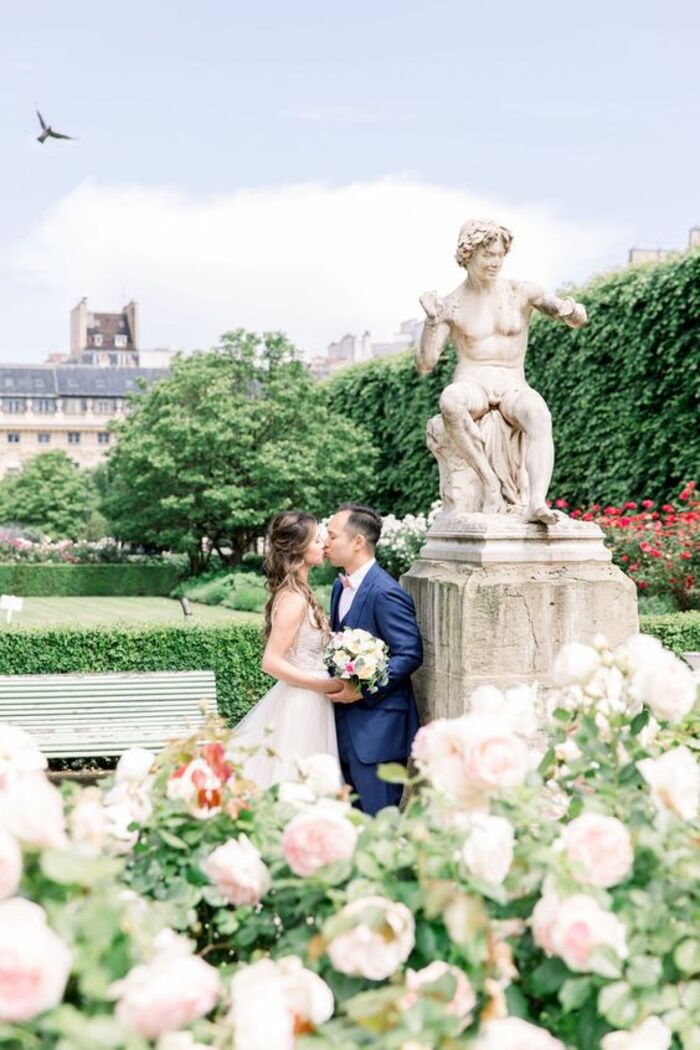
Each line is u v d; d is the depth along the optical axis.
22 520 64.62
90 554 36.06
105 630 8.54
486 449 5.21
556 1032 2.07
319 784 2.54
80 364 108.00
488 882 2.00
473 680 4.58
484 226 5.20
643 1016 1.92
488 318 5.29
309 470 26.11
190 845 2.39
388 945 1.93
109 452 29.83
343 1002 1.98
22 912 1.61
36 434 97.38
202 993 1.69
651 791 2.29
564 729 2.62
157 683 7.50
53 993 1.55
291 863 2.10
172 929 2.24
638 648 2.47
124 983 1.68
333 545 4.80
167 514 28.59
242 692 8.65
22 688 7.33
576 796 2.45
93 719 7.35
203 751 2.47
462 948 1.88
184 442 27.45
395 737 4.64
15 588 32.91
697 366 13.98
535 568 4.73
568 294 16.44
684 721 2.72
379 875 2.05
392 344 82.38
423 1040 1.72
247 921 2.22
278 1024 1.70
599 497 15.77
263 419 27.42
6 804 1.79
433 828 2.14
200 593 25.83
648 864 2.16
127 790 2.46
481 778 2.12
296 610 4.66
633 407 15.07
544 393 16.73
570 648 2.56
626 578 4.77
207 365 28.28
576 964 1.92
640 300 14.84
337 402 28.45
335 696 4.59
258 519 26.69
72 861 1.71
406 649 4.64
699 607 10.89
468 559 4.85
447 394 5.12
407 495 24.17
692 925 2.09
